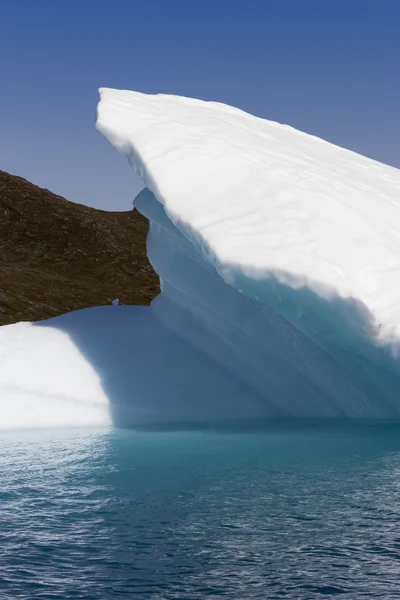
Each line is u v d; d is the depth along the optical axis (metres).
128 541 6.04
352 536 6.06
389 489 7.36
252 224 10.10
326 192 11.23
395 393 10.45
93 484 7.76
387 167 14.94
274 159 11.95
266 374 11.75
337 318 9.39
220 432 10.60
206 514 6.68
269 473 8.09
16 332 13.75
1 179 51.94
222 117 13.66
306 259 9.50
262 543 5.94
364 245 10.12
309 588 5.14
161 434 10.55
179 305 13.07
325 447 9.38
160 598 5.00
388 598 4.98
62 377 12.17
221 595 5.05
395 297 9.46
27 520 6.57
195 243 10.37
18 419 11.47
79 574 5.41
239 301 11.42
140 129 11.83
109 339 13.16
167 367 12.45
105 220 51.28
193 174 10.96
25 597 5.03
